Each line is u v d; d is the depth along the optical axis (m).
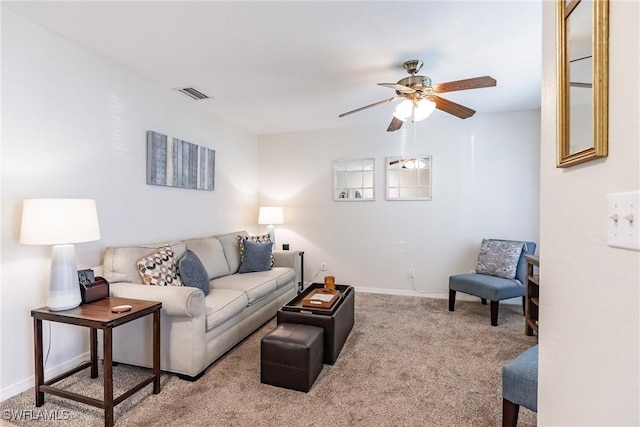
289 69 2.77
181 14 2.00
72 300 1.91
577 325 0.85
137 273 2.45
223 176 4.21
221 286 3.04
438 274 4.28
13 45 2.00
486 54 2.49
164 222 3.21
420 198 4.32
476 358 2.51
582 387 0.82
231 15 2.00
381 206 4.50
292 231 4.89
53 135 2.22
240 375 2.24
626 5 0.63
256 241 4.00
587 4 0.78
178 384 2.12
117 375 2.23
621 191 0.65
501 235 4.04
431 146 4.28
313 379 2.11
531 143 3.92
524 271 3.49
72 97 2.34
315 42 2.33
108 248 2.54
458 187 4.18
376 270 4.54
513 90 3.25
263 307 3.22
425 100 2.47
